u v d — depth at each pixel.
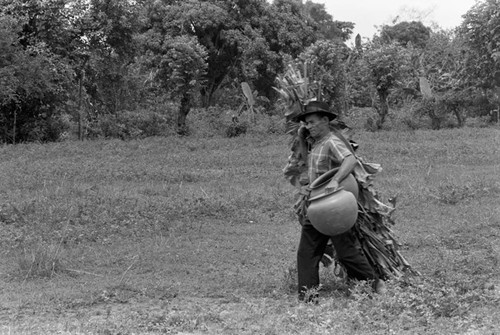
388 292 6.59
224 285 7.74
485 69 30.69
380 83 28.47
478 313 6.14
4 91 23.45
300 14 41.72
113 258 9.05
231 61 39.22
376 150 21.05
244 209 12.49
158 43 36.19
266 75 39.59
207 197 13.29
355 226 7.20
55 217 11.31
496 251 9.07
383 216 7.36
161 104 28.94
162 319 6.11
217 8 37.50
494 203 12.91
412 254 9.30
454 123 30.81
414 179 15.73
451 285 6.96
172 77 26.47
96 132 27.17
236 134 26.97
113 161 19.38
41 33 26.22
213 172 17.39
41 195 13.45
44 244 9.49
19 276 8.14
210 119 28.91
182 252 9.44
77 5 27.38
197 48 26.89
